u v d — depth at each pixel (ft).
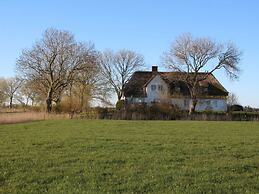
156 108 207.62
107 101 319.27
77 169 52.39
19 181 45.68
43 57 278.26
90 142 82.02
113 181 45.93
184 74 298.56
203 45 292.61
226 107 345.72
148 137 94.17
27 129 120.37
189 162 59.00
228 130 123.24
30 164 56.08
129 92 344.69
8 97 432.25
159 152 68.54
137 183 44.83
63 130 115.96
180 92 337.72
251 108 325.01
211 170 52.85
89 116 205.05
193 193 41.14
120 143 80.53
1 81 438.40
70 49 280.10
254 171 53.26
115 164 56.49
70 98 239.50
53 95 284.41
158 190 42.24
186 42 294.66
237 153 69.21
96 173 49.93
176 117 207.31
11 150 69.82
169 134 104.06
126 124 146.41
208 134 106.73
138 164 56.70
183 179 47.26
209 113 222.07
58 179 46.83
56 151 68.69
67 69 281.33
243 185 44.88
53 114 208.13
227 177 48.75
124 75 365.40
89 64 281.95
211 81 356.79
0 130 116.16
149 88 336.90
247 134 109.19
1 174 49.21
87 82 287.07
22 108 281.33
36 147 74.08
